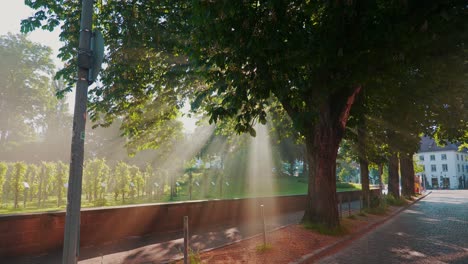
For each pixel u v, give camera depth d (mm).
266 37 7602
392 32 7539
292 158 49062
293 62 8070
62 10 10750
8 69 54906
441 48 9125
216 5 7004
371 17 7867
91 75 4270
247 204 14820
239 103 8758
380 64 8828
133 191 19484
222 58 8070
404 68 10562
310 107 10984
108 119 13508
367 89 12461
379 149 21219
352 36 8023
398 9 7539
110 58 11625
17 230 6926
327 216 11055
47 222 7406
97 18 11383
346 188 46688
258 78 8500
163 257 7039
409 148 22922
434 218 17547
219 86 9516
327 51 7969
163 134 16828
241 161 39531
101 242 8625
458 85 14477
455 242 10375
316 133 11445
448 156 91500
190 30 10711
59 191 16438
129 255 7230
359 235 11680
